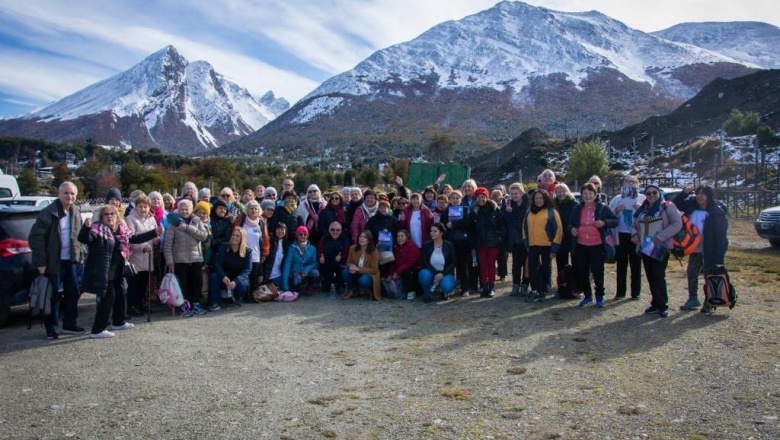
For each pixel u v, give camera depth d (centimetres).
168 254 860
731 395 479
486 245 943
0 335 750
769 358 570
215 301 901
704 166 4925
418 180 2870
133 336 736
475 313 834
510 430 427
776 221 1438
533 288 898
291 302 955
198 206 906
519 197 951
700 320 740
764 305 813
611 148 7750
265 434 430
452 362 600
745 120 5919
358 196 1067
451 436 419
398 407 479
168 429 441
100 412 477
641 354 603
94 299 1041
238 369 589
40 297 707
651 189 772
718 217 768
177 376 568
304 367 594
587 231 838
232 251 920
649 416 443
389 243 980
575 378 536
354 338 711
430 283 933
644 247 764
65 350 670
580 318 775
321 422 451
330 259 1014
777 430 409
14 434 435
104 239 723
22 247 789
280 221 1016
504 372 561
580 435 414
